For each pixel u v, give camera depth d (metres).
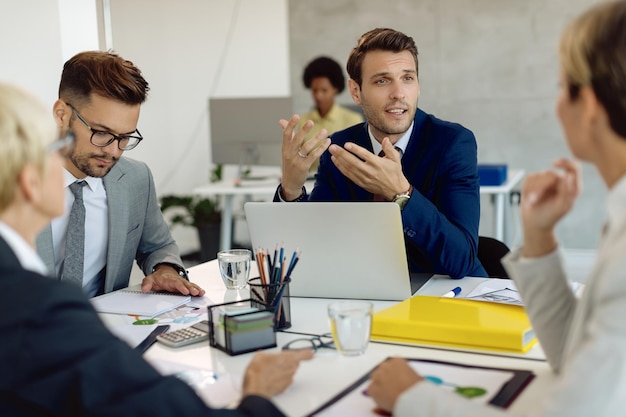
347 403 1.09
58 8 2.92
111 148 1.87
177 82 5.82
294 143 1.93
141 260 2.26
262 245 1.79
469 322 1.39
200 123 5.97
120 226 2.07
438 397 1.00
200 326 1.53
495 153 5.42
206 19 5.85
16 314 0.86
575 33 0.95
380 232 1.64
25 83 2.88
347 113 5.10
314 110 5.17
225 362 1.32
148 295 1.83
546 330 1.19
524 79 5.27
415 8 5.46
